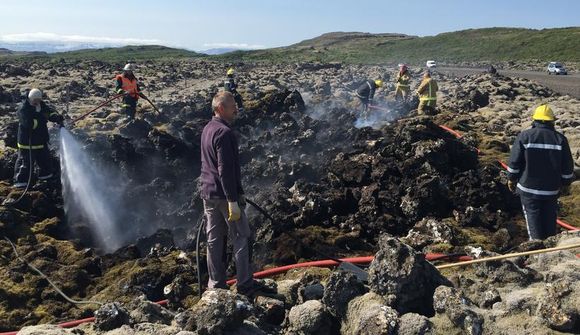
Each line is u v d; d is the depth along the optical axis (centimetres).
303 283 666
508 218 973
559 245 686
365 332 517
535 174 758
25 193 1026
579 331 496
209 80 3956
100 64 5547
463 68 6625
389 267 554
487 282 597
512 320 517
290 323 561
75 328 560
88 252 876
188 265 791
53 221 991
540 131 757
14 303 721
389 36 16650
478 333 505
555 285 520
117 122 1839
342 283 575
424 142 1147
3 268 802
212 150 600
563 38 9806
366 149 1270
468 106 2248
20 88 3002
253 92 2853
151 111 2056
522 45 10038
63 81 3341
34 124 1072
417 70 5128
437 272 579
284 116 1730
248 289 633
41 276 777
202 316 511
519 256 617
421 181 1012
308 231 893
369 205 982
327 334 552
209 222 632
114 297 730
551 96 2855
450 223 942
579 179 1190
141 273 757
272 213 952
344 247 873
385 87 3197
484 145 1454
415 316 517
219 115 611
